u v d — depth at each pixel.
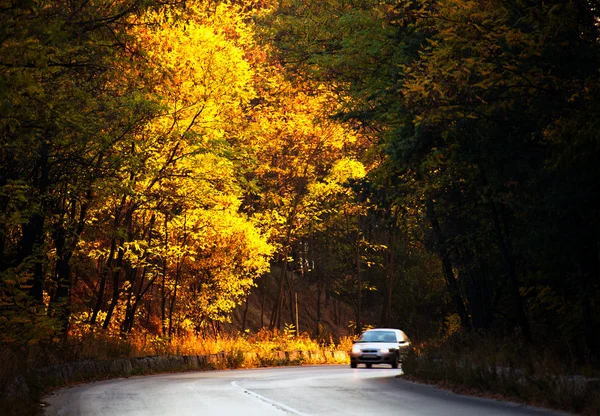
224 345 142.75
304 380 86.62
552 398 53.53
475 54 64.56
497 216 82.12
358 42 92.56
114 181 91.31
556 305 79.62
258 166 169.50
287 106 165.25
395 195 104.12
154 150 112.12
